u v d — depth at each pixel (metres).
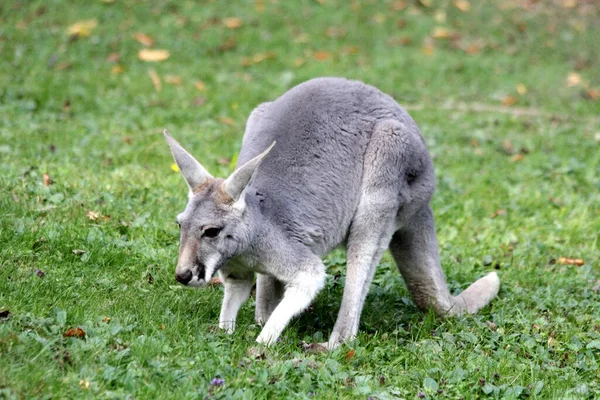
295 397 12.11
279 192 14.68
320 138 15.20
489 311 17.02
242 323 15.48
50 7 37.81
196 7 40.28
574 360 14.68
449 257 19.61
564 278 18.78
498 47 41.16
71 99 28.73
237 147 25.69
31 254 16.02
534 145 29.05
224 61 35.50
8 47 33.28
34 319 12.91
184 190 20.97
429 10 44.06
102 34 36.09
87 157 22.88
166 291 15.90
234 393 11.84
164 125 27.38
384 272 18.48
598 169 26.95
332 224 15.13
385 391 12.69
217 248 13.64
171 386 11.85
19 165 21.03
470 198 23.70
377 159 15.42
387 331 15.77
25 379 11.14
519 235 21.50
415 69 36.84
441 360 14.12
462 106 33.72
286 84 33.50
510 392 13.09
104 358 12.12
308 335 15.38
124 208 19.08
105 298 14.81
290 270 14.52
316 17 41.12
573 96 36.03
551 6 47.03
